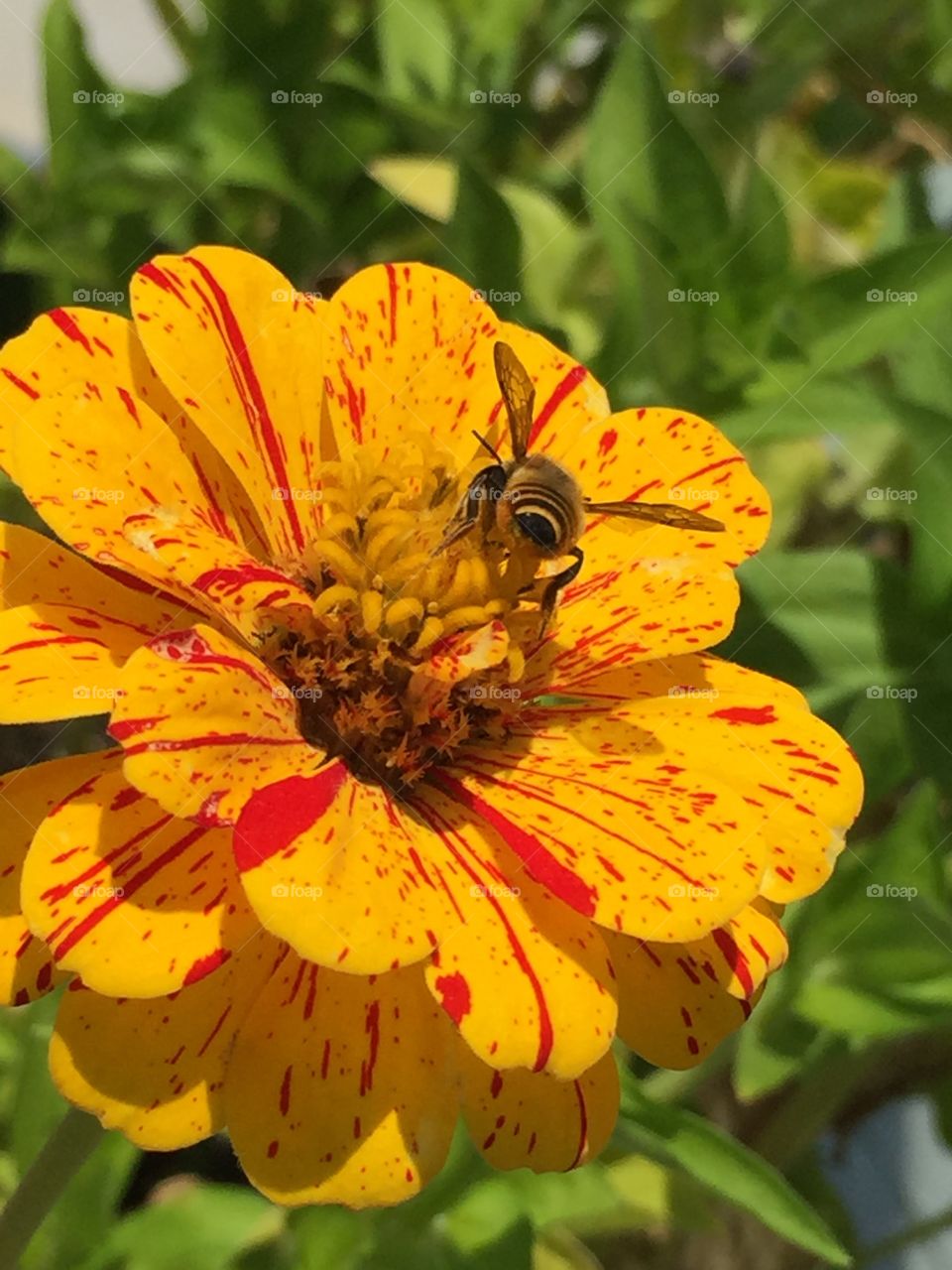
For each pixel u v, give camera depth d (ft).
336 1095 0.29
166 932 0.27
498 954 0.28
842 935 0.48
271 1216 0.51
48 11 0.52
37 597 0.30
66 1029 0.29
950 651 0.50
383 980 0.30
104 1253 0.48
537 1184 0.50
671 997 0.32
